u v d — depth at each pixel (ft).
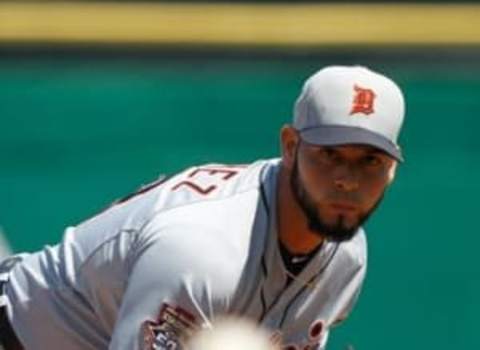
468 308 104.32
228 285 50.24
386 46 110.93
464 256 105.60
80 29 110.22
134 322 50.37
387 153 48.85
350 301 55.42
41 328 56.90
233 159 108.68
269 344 53.11
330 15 111.04
